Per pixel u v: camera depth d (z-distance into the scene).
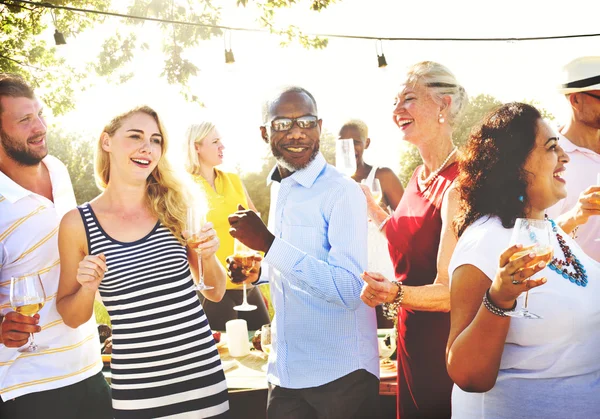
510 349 1.86
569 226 2.30
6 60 11.22
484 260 1.85
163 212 2.56
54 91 11.73
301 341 2.45
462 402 1.97
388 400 3.05
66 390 2.65
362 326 2.46
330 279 2.31
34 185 2.72
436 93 2.56
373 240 3.04
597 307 1.82
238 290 4.07
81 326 2.74
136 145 2.49
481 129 1.98
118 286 2.40
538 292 1.81
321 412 2.42
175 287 2.45
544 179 1.89
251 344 3.52
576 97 2.97
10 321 2.38
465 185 1.99
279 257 2.34
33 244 2.61
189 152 4.21
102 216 2.48
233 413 3.01
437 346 2.55
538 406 1.83
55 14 10.14
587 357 1.81
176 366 2.38
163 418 2.36
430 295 2.31
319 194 2.47
